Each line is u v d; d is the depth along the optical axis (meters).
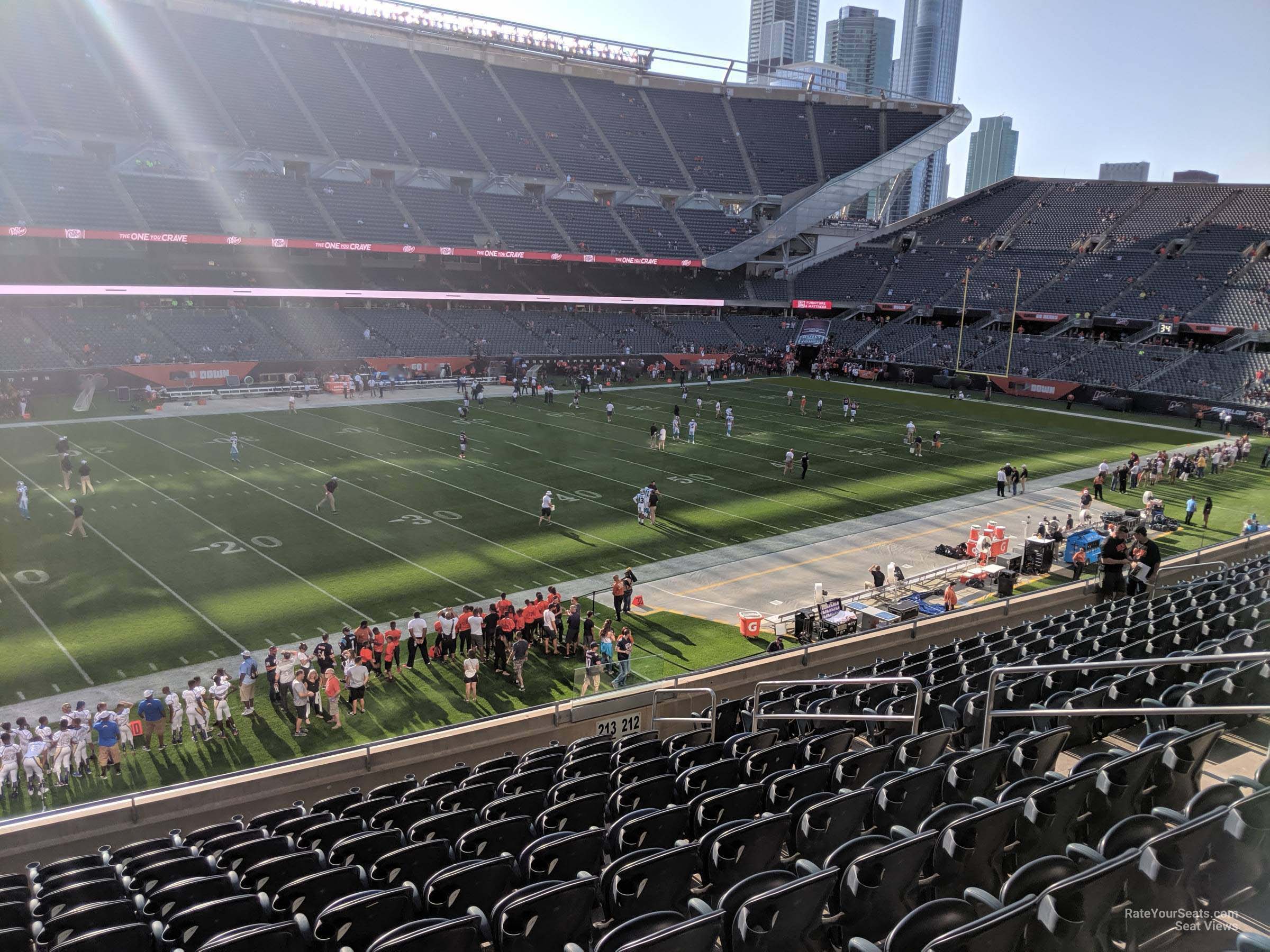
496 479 38.00
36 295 53.78
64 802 15.70
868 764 9.48
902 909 6.29
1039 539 29.61
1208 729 7.52
